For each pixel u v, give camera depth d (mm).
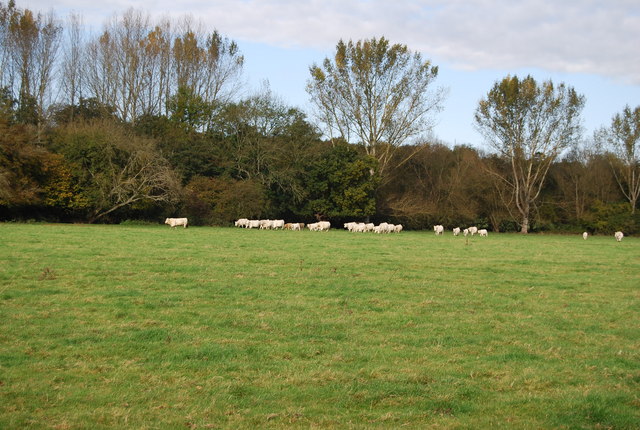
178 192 51719
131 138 52375
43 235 30891
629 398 7957
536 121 66375
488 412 7395
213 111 65875
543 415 7324
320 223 55188
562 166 77500
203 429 6594
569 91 65312
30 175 46625
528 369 9141
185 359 9141
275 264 21406
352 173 60969
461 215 71875
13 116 53938
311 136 65062
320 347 10031
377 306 13859
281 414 7098
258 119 63406
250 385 8047
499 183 73500
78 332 10531
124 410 7027
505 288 17594
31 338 10047
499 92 65938
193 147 60781
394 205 67688
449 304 14500
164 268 18922
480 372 8938
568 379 8773
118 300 13469
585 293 17156
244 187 57094
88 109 62094
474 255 28750
